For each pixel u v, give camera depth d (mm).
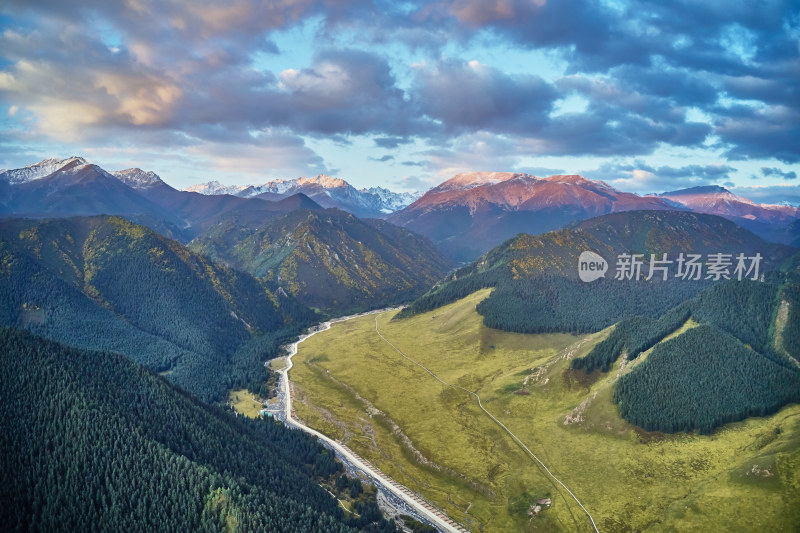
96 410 186125
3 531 144125
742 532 157125
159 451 174250
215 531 149000
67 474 160625
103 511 152125
